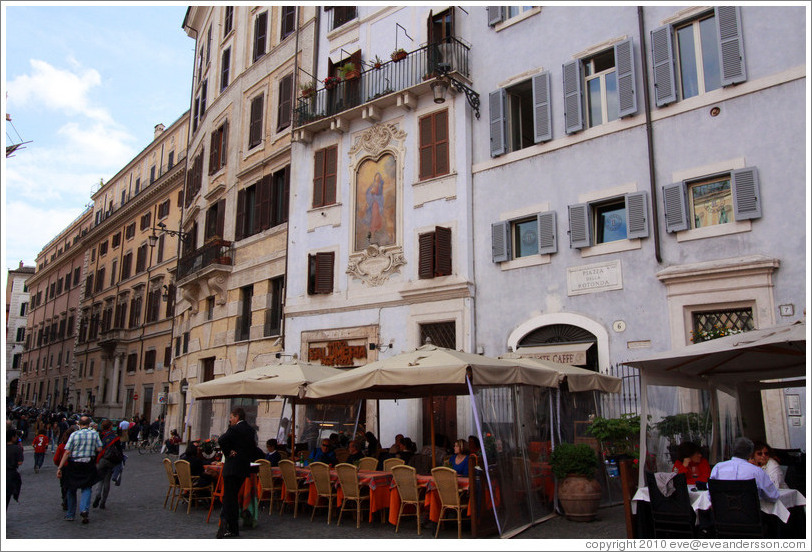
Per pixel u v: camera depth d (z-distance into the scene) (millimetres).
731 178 12234
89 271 53500
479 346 15586
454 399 15922
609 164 14164
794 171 11625
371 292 18000
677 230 12773
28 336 69312
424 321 16609
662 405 11688
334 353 18438
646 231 13219
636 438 10977
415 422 16531
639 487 8242
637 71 14047
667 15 13742
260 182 23359
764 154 12023
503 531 9180
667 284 12820
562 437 12062
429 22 17797
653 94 13672
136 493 14734
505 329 15242
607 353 13445
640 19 14039
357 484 10234
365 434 15867
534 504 10141
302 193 20672
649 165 13484
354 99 19484
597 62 15078
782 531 7332
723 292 12047
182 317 29391
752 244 11906
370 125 19047
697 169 12805
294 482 11234
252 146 24438
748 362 9609
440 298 16391
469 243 16156
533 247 15469
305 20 22500
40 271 67688
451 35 17078
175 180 38688
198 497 12055
